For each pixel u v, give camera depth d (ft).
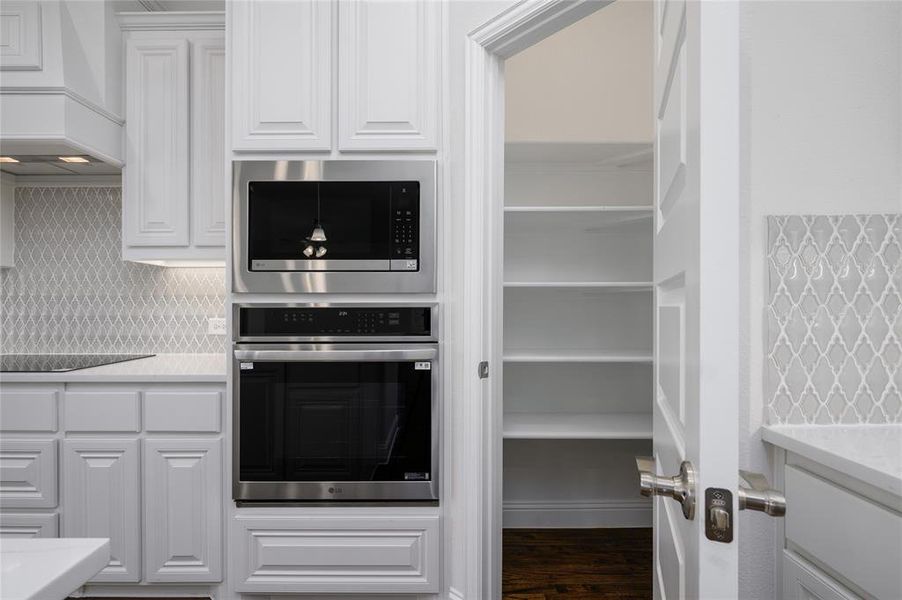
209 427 5.90
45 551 1.81
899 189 3.18
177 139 7.00
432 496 5.66
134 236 7.04
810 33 3.20
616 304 8.67
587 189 8.63
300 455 5.72
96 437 5.94
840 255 3.21
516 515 8.53
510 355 7.65
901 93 3.16
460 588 5.45
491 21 4.99
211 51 7.02
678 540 2.25
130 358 7.71
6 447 5.89
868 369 3.20
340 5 5.81
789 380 3.23
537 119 8.55
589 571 7.00
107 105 6.79
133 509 5.90
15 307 8.18
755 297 3.26
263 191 5.77
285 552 5.73
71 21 6.60
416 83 5.74
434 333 5.72
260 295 5.84
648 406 8.67
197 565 5.90
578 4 4.32
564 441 8.59
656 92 3.18
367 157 5.82
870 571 2.47
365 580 5.70
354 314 5.75
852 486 2.62
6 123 6.13
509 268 8.66
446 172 5.73
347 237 5.73
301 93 5.83
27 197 8.14
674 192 2.44
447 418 5.71
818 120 3.21
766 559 3.18
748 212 3.25
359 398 5.71
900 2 3.18
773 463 3.24
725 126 1.64
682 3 2.15
